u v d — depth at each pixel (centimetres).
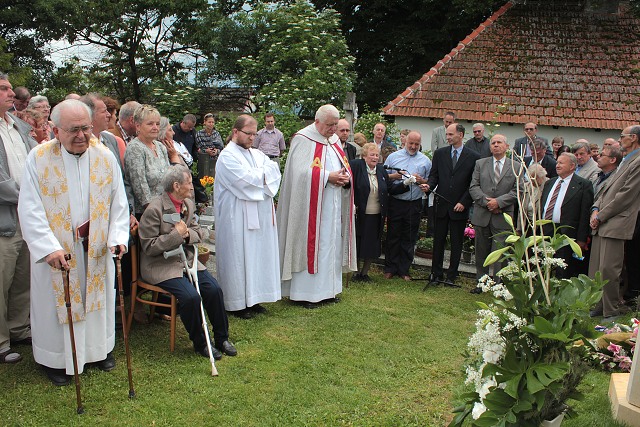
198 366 422
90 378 395
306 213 571
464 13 1864
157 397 375
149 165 479
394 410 374
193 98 1692
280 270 582
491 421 276
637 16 1512
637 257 641
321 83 1416
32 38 1900
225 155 520
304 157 578
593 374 435
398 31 2012
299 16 1612
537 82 1389
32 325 387
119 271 377
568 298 291
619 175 564
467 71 1433
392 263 705
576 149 722
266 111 1309
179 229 429
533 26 1538
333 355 456
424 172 712
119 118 532
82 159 382
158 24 2162
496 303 297
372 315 556
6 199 403
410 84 1969
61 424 340
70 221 378
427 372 432
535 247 295
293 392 391
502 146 631
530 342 290
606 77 1383
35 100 461
